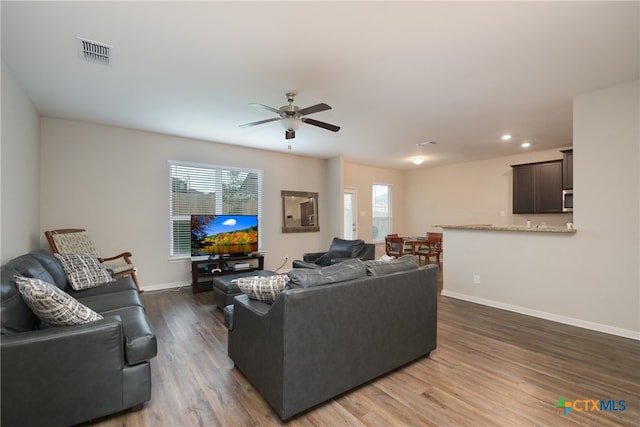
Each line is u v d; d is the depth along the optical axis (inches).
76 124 160.4
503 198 257.1
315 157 262.1
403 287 91.1
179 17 76.1
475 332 120.9
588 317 125.0
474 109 142.9
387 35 84.0
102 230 168.4
